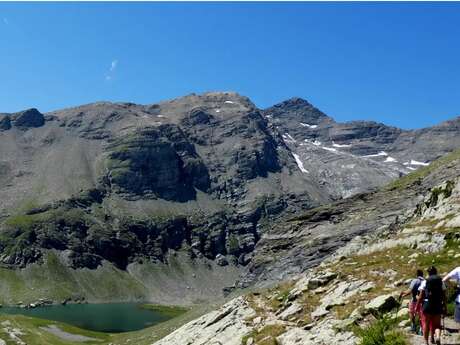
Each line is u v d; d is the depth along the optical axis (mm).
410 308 23016
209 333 52125
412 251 40750
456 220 43031
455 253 34969
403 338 21703
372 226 104500
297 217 133875
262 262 130875
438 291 20172
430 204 63594
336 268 44500
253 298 55344
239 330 44219
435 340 20359
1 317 142000
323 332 29609
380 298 28625
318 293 39656
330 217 124688
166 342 65562
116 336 145750
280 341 32969
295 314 37875
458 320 20266
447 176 98375
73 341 131125
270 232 138875
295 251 119250
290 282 55344
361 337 24844
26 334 123375
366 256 45688
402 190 113438
